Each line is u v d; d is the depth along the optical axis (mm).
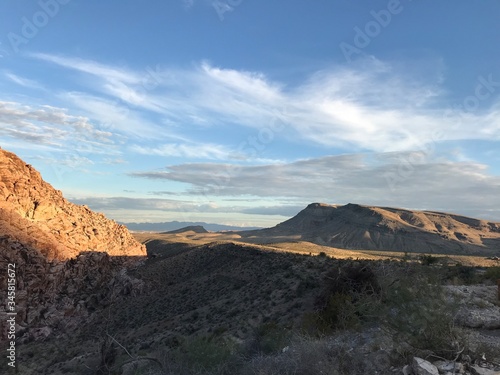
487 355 6336
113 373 9727
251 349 9945
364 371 6465
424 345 6398
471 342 6887
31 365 33469
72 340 46656
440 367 5820
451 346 6270
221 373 7805
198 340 9023
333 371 6469
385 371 6188
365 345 7875
